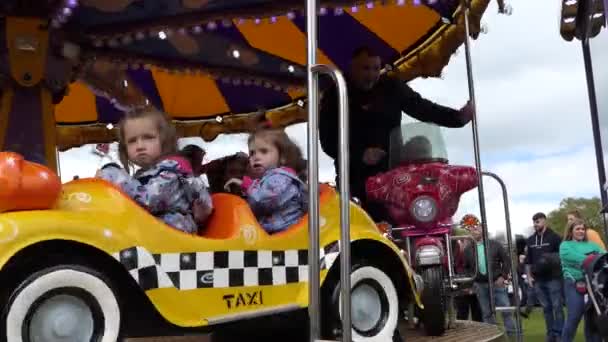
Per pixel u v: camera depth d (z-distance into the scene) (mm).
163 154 2854
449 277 4152
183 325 2396
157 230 2434
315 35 2436
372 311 3012
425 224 4180
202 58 6047
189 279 2484
